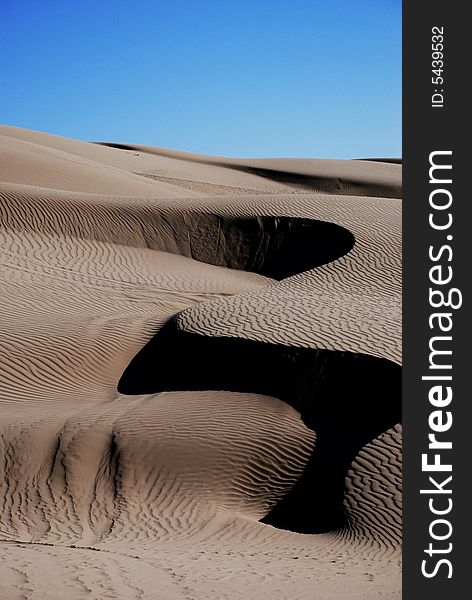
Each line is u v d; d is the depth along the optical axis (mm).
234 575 7500
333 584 7473
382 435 11398
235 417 12375
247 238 24312
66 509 11242
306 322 14141
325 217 23750
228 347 13617
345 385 12336
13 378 14422
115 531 10656
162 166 63406
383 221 23156
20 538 10438
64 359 14914
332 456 11484
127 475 11625
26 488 11602
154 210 25234
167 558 8523
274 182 67438
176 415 12523
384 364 12094
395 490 10414
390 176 69500
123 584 6047
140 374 14719
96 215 24875
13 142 44812
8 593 5141
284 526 10945
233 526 10742
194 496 11336
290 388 12758
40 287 19766
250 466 11641
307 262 22766
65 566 6707
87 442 12047
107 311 18109
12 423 12602
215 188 54625
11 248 22797
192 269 23625
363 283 19438
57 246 23531
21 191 25250
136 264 23312
